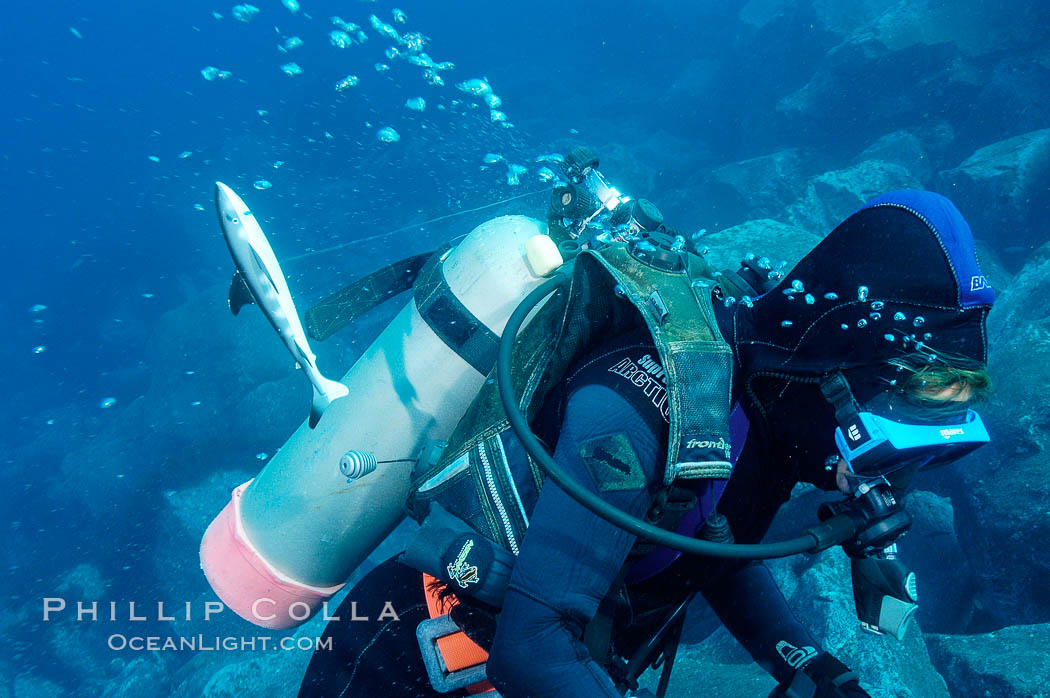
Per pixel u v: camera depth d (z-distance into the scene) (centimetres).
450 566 97
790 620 135
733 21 2306
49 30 5269
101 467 1101
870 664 277
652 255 102
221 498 978
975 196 913
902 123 1271
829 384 89
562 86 2759
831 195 985
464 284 138
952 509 456
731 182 1355
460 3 3809
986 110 1126
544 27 3544
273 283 99
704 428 86
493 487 102
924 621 443
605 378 95
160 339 1148
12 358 1961
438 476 109
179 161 2128
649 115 2333
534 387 102
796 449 101
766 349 97
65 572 1053
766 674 282
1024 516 357
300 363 104
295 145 2002
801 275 94
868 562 107
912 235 84
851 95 1343
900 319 85
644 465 88
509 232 142
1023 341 437
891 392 87
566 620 89
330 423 142
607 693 87
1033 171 872
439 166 1723
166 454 1059
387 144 1853
